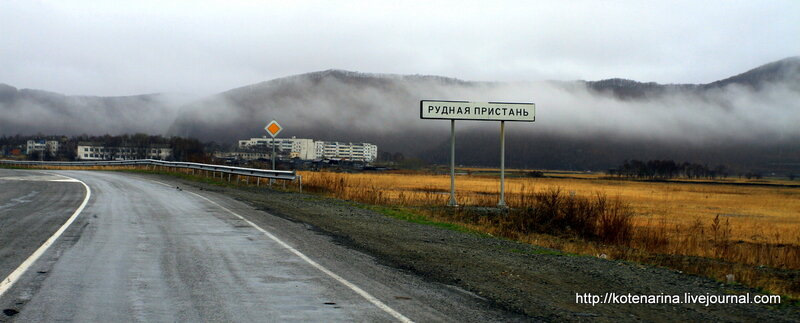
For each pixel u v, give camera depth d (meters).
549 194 24.53
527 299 7.76
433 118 25.11
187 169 43.47
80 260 9.17
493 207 25.08
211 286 7.70
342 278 8.50
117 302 6.70
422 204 25.91
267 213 17.98
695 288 9.29
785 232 27.62
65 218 14.86
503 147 25.36
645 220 31.64
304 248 11.24
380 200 25.72
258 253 10.48
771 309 8.01
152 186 29.45
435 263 10.31
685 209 43.03
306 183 31.27
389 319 6.35
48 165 69.06
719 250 18.45
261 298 7.14
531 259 11.56
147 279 7.98
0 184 28.86
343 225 15.85
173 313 6.31
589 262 11.64
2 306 6.35
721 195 70.94
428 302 7.24
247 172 33.44
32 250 9.96
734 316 7.48
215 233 12.94
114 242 11.14
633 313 7.35
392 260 10.39
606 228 20.06
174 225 14.12
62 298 6.78
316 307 6.77
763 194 78.81
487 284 8.64
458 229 17.23
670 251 18.11
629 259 14.16
